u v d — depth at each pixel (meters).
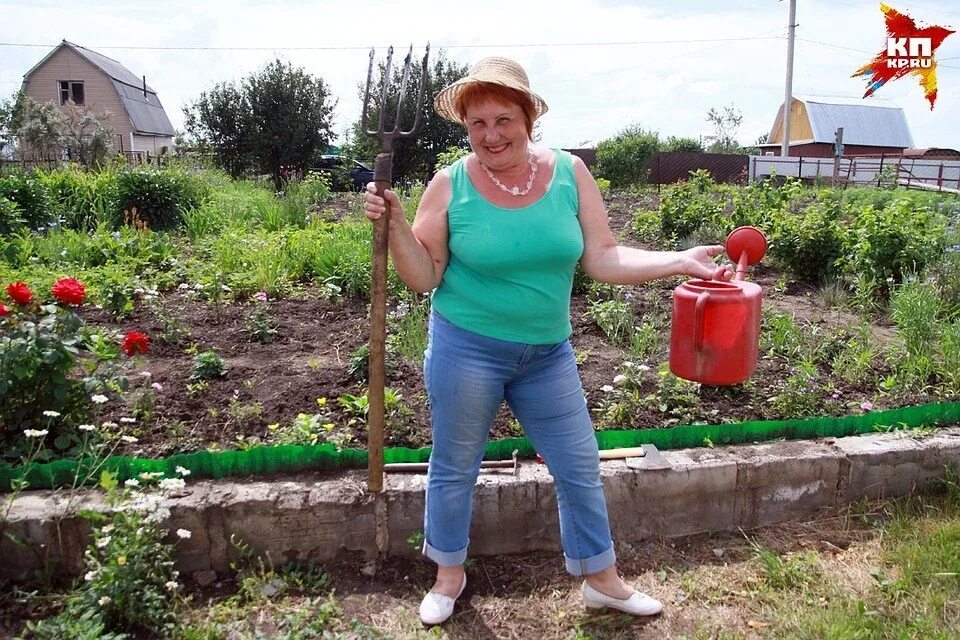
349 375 4.17
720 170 27.98
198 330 5.27
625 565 3.02
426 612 2.63
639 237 10.80
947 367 4.43
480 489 2.99
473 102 2.24
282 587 2.78
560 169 2.42
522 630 2.64
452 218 2.37
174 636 2.51
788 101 29.61
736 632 2.61
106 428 3.33
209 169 17.86
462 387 2.43
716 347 2.36
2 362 3.09
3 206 8.80
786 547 3.13
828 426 3.59
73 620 2.49
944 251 7.11
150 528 2.61
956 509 3.34
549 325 2.43
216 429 3.54
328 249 7.13
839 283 6.95
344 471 3.12
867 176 28.27
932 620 2.61
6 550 2.73
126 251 7.79
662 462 3.19
